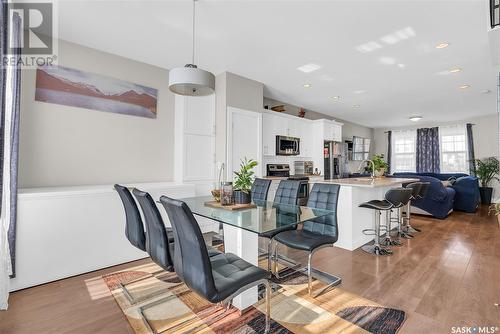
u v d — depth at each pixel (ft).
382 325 5.63
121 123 11.06
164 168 12.39
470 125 24.40
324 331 5.46
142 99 11.67
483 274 8.21
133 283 7.63
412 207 17.97
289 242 7.25
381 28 8.68
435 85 14.58
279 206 8.18
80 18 8.20
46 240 7.55
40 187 9.10
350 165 26.53
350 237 10.68
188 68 6.84
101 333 5.40
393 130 29.91
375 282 7.70
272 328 5.57
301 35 9.18
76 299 6.72
